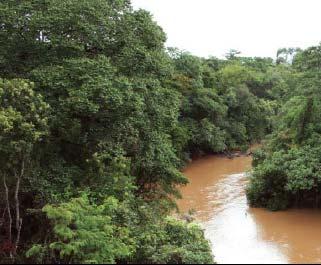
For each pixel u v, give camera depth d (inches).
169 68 882.8
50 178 669.3
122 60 791.7
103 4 794.2
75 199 573.3
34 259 543.8
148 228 616.1
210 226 971.9
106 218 556.4
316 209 1112.8
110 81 696.4
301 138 1185.4
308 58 1185.4
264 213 1082.1
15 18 737.0
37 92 679.1
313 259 755.4
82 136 704.4
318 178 1037.8
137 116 777.6
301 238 885.8
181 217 923.4
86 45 781.9
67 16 738.2
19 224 586.9
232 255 773.3
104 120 720.3
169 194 993.5
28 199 667.4
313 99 1171.9
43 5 775.7
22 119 562.3
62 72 699.4
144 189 896.3
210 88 2095.2
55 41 730.2
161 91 866.1
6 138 551.5
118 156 706.2
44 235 601.6
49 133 634.8
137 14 853.8
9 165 559.2
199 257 542.6
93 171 694.5
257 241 866.8
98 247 520.7
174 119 871.7
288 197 1119.6
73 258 517.7
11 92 578.9
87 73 698.2
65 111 674.2
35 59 742.5
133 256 563.2
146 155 832.9
